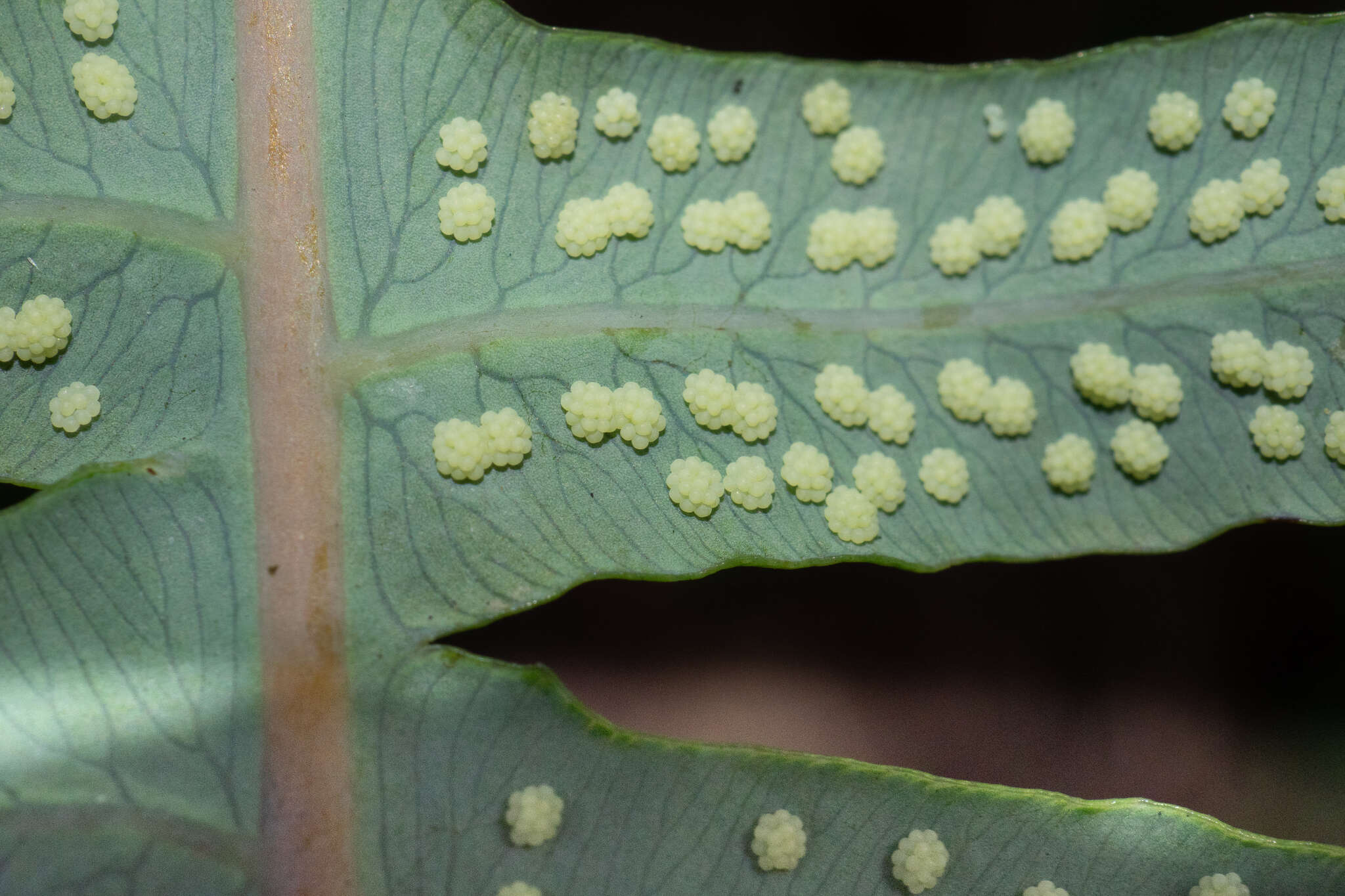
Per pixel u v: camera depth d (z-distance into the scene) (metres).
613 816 0.12
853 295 0.12
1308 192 0.12
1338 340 0.12
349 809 0.12
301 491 0.12
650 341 0.12
